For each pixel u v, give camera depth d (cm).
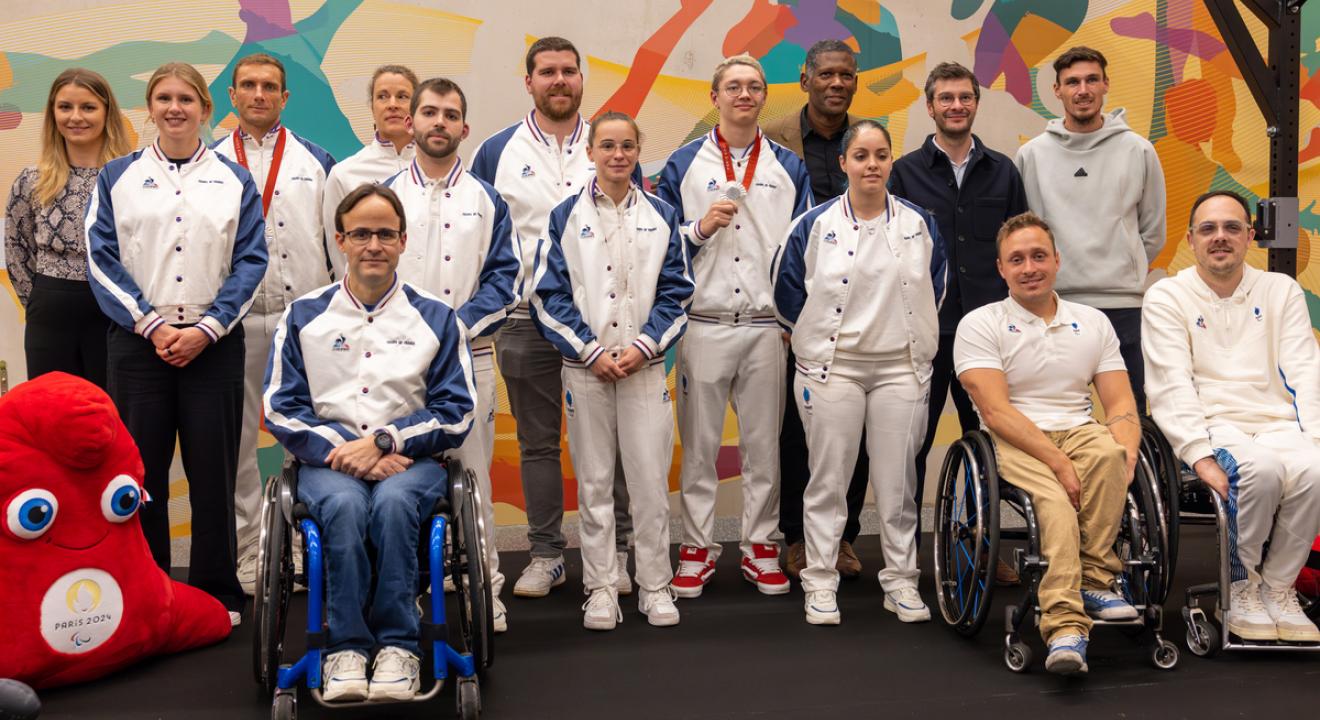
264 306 354
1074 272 376
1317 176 507
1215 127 498
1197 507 326
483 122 445
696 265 354
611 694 266
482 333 311
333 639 248
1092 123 380
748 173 357
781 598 355
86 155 336
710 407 354
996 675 281
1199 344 327
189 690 268
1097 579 295
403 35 438
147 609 282
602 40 452
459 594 264
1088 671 286
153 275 308
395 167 364
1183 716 252
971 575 312
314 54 432
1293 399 320
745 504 367
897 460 334
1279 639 299
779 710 256
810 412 337
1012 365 318
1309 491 295
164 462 313
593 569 327
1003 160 374
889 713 254
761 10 464
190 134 316
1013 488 304
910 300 331
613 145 318
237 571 362
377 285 277
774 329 355
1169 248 502
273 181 354
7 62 412
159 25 421
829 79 378
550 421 364
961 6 480
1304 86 507
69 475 267
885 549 339
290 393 272
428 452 271
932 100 370
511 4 445
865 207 334
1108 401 317
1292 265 394
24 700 225
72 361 334
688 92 461
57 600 264
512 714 253
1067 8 488
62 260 331
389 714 256
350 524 249
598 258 323
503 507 450
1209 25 495
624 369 317
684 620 330
